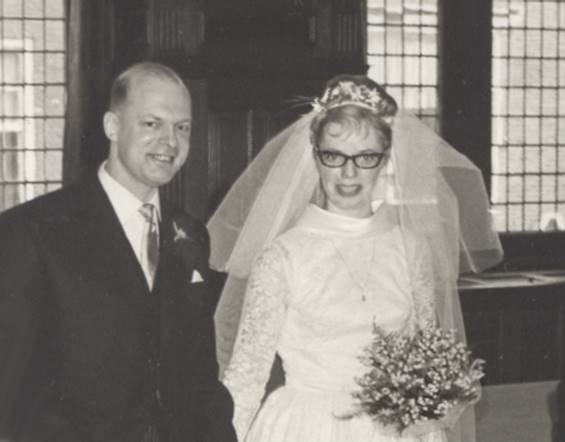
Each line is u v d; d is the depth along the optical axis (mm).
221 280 4574
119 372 2699
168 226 2900
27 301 2639
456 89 9141
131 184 2832
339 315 3168
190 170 7773
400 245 3318
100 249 2734
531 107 9461
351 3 8023
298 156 3428
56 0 8180
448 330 3305
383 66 9008
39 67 8195
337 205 3277
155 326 2770
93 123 7961
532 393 8234
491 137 9281
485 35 9172
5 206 8195
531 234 9367
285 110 7953
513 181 9430
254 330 3158
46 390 2699
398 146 3408
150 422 2734
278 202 3430
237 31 7781
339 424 3156
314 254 3211
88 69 8008
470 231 3830
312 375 3197
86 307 2684
